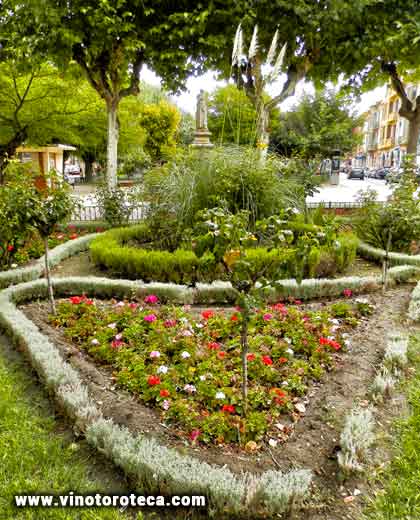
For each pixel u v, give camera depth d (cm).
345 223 680
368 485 177
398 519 158
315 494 172
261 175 536
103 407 222
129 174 1527
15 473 178
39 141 1102
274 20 721
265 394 233
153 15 742
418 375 267
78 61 795
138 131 1420
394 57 777
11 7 735
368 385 255
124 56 779
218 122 1892
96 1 682
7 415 217
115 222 754
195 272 441
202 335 306
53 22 680
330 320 338
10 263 496
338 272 514
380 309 386
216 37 720
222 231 191
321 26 722
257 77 788
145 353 276
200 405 225
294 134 2175
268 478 169
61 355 283
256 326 320
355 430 196
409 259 518
